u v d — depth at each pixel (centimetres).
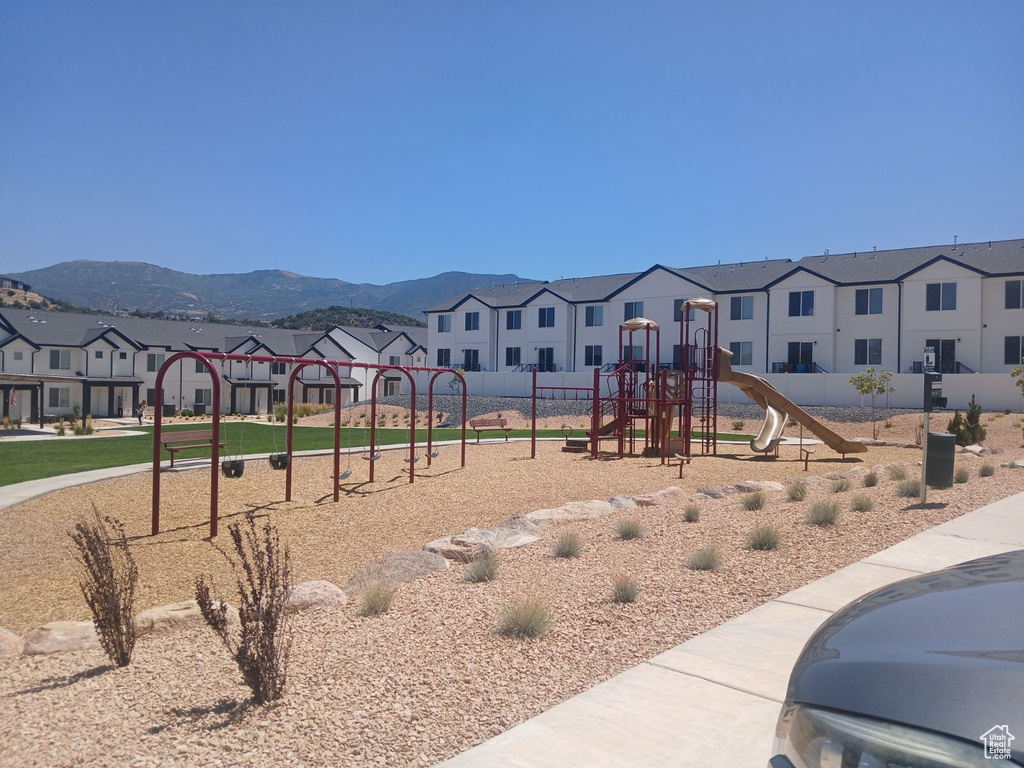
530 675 521
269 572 518
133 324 6469
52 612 826
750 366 4875
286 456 1541
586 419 4312
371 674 522
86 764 399
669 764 396
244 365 6569
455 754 408
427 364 6538
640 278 5284
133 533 1240
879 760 211
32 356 5553
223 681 523
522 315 5947
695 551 848
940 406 1205
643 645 579
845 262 4906
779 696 479
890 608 284
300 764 397
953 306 4266
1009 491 1351
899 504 1224
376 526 1306
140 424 4766
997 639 236
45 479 1852
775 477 1959
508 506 1500
